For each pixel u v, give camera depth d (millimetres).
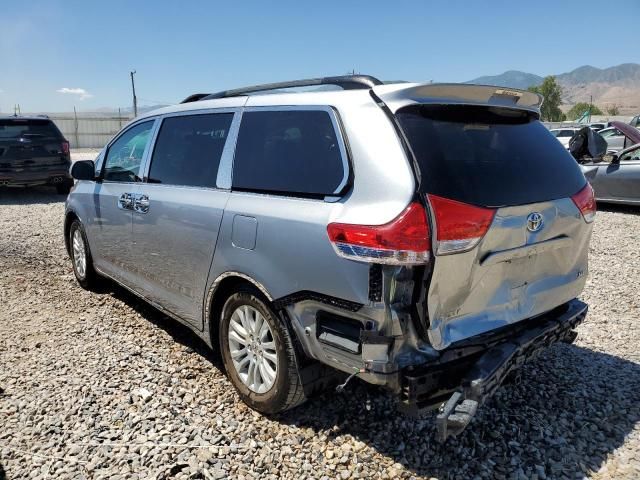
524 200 2697
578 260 3217
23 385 3553
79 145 41062
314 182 2797
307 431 3070
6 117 11875
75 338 4332
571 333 3289
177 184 3807
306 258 2686
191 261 3564
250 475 2709
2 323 4656
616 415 3260
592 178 11062
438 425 2381
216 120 3604
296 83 3260
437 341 2461
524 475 2723
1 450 2873
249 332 3207
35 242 7797
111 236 4672
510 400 3420
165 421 3141
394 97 2609
